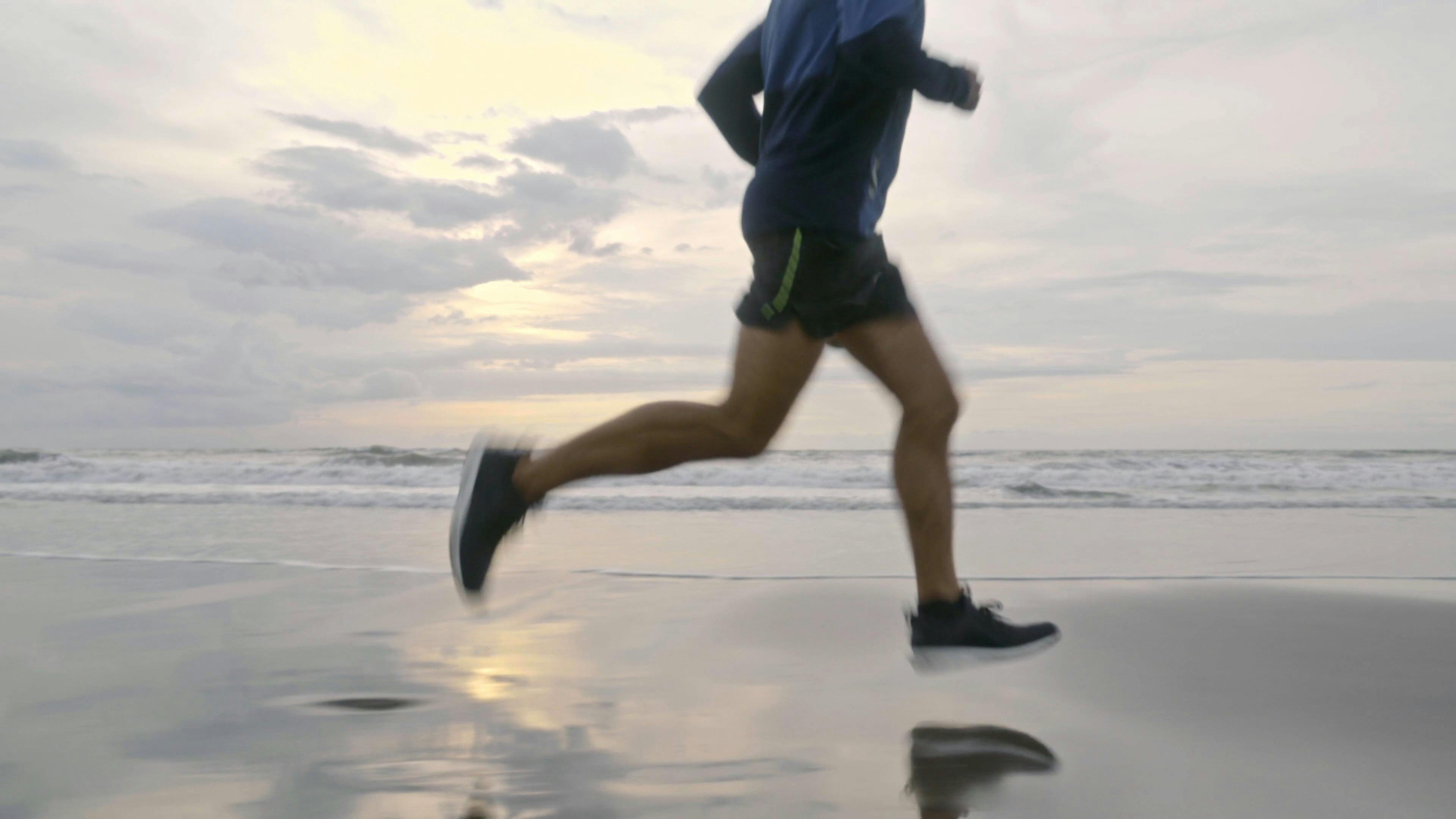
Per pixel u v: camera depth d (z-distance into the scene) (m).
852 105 2.10
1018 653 2.24
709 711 1.98
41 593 3.38
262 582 3.62
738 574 3.84
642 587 3.52
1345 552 4.70
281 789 1.54
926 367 2.20
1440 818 1.44
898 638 2.68
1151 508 7.59
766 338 2.16
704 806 1.47
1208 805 1.49
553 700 2.06
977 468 14.24
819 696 2.10
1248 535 5.48
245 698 2.07
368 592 3.40
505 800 1.49
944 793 1.53
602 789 1.54
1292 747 1.77
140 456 22.12
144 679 2.23
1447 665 2.37
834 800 1.50
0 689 2.14
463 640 2.65
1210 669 2.32
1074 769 1.64
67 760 1.68
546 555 4.52
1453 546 4.97
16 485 11.14
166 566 4.03
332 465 13.63
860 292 2.13
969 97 2.12
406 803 1.48
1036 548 4.86
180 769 1.63
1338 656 2.46
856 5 2.03
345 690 2.13
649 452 2.25
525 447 2.36
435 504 7.52
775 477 10.91
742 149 2.52
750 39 2.45
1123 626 2.79
